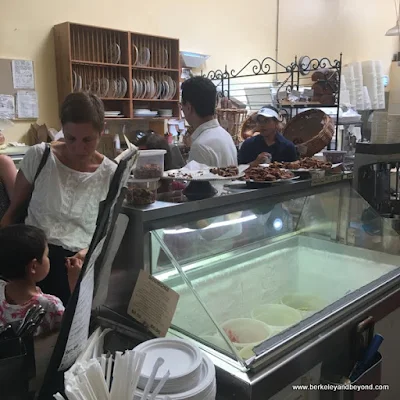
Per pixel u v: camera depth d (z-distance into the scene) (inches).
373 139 93.8
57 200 64.1
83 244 65.1
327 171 76.9
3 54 141.1
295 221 70.9
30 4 144.6
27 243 52.0
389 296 57.3
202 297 52.2
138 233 46.2
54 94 153.8
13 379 31.0
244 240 62.3
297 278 65.3
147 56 167.6
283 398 42.4
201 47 199.5
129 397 30.1
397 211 89.6
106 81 157.4
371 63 257.1
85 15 157.8
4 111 142.8
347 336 49.3
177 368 34.5
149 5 176.7
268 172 65.8
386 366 60.5
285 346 42.6
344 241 74.1
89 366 30.7
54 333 45.5
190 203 51.9
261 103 206.1
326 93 171.2
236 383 38.1
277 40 236.8
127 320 45.6
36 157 65.0
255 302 57.4
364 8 299.0
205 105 84.7
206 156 82.7
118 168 36.5
